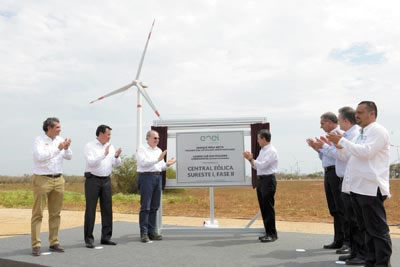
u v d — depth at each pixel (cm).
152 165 652
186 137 741
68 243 638
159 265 479
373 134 425
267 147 647
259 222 1197
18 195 2492
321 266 476
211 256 533
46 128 559
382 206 429
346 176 463
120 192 2800
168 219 1257
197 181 733
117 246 609
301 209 1689
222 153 733
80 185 5003
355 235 498
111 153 632
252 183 716
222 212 1611
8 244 627
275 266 475
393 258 514
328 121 574
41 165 552
